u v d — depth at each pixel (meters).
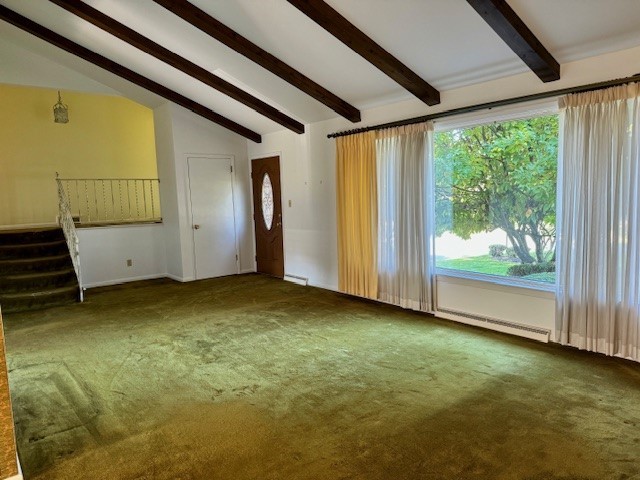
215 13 4.00
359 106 5.25
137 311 5.25
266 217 7.27
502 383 3.04
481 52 3.69
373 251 5.23
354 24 3.64
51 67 6.29
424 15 3.38
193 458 2.29
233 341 4.08
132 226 7.17
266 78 5.14
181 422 2.66
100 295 6.17
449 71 4.07
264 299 5.69
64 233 6.53
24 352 3.91
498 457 2.22
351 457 2.26
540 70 3.47
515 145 4.07
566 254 3.56
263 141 7.11
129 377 3.33
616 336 3.39
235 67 5.06
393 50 3.89
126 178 8.44
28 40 5.76
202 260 7.20
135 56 5.47
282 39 4.20
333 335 4.16
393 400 2.85
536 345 3.74
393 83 4.52
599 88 3.27
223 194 7.34
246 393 3.01
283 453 2.31
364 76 4.53
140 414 2.77
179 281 7.09
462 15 3.29
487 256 4.41
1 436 2.10
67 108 7.65
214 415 2.72
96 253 6.87
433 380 3.12
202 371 3.41
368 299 5.50
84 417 2.75
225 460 2.27
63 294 5.58
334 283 6.05
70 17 4.82
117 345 4.06
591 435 2.38
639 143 3.12
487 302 4.25
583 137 3.38
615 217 3.26
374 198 5.14
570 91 3.44
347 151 5.43
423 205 4.62
